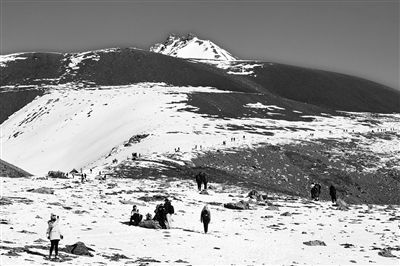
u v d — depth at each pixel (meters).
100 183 57.16
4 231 26.67
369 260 26.00
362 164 92.75
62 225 30.56
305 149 96.38
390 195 81.31
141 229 31.81
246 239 31.14
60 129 136.88
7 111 171.75
